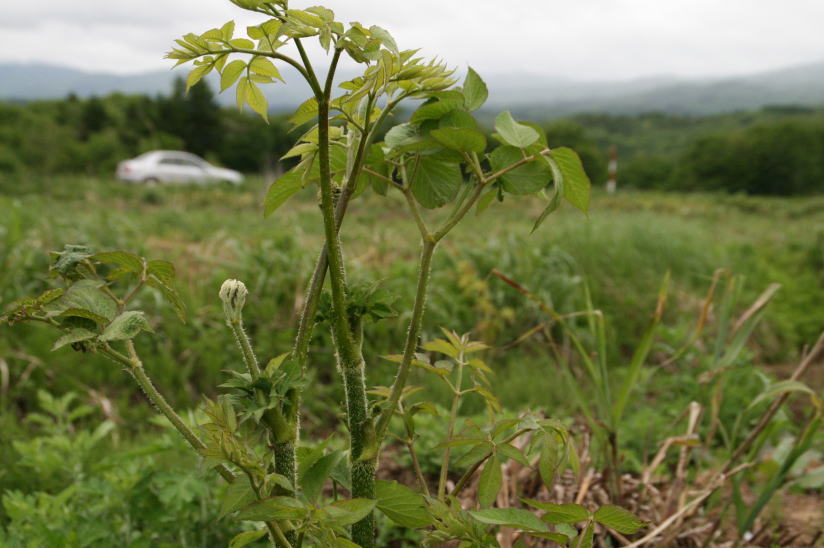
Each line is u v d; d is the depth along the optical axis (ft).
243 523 8.04
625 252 26.37
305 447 4.56
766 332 22.26
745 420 12.96
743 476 9.22
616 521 4.00
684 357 16.62
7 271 19.01
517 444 8.48
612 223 32.50
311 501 3.79
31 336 16.76
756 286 27.22
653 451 11.51
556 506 4.00
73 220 27.09
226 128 174.91
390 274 21.97
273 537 4.07
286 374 3.70
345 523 3.57
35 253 20.63
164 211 51.29
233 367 17.04
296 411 3.98
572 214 48.47
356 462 4.27
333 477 4.66
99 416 14.75
